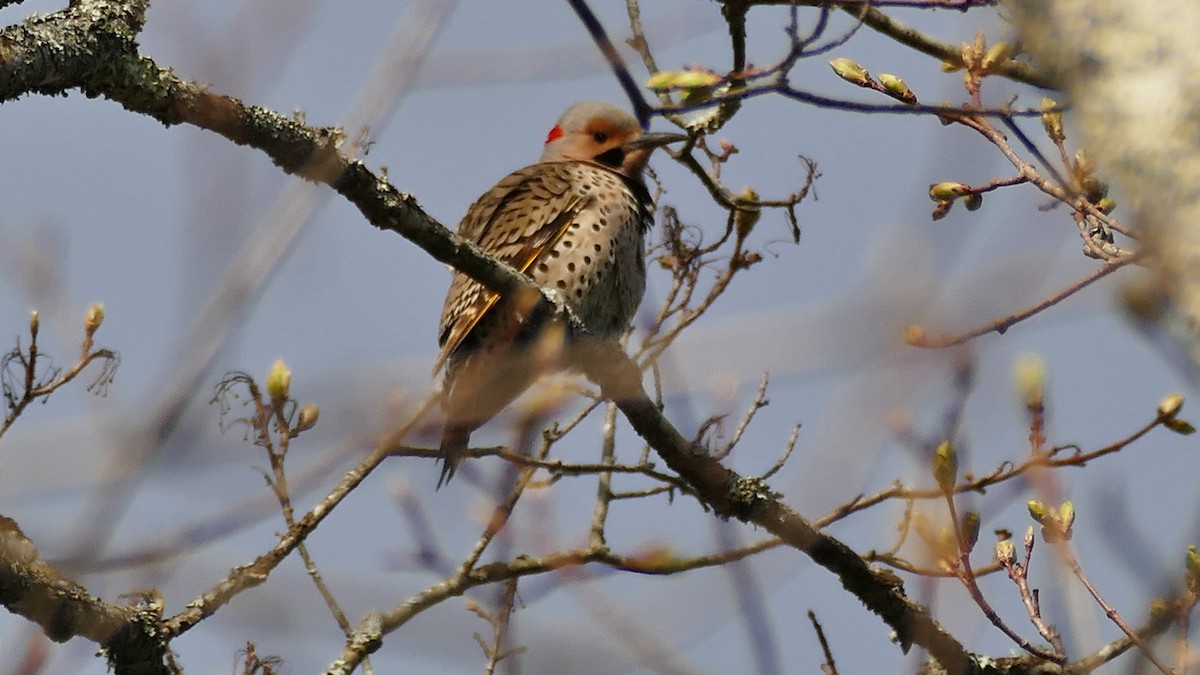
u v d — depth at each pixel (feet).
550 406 28.30
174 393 18.79
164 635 28.84
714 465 33.83
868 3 27.66
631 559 32.42
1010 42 30.96
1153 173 14.74
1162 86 14.83
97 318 28.66
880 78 32.76
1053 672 33.50
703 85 27.50
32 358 28.22
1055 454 29.91
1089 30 15.34
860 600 33.78
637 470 33.47
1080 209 30.25
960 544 30.07
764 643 22.47
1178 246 14.52
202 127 29.27
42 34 27.86
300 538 30.73
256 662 28.25
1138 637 27.07
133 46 28.81
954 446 25.12
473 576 32.96
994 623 30.58
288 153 29.63
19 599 27.53
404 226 31.40
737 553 26.05
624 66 26.30
